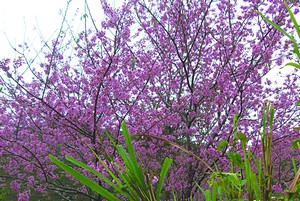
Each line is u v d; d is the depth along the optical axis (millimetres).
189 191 6234
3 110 6137
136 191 1035
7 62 5875
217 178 1195
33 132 6406
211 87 6605
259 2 6664
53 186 6582
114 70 5875
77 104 6211
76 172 955
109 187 5820
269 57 5875
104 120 5891
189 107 6629
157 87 6738
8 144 5965
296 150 6621
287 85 6883
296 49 1069
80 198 7336
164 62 6961
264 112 1146
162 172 1057
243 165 1176
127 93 6066
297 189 986
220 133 6344
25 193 5742
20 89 6270
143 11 7230
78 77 6742
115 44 6039
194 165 6359
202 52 7246
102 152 5773
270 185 1071
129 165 1042
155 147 6422
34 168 6125
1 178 6340
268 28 6648
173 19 7195
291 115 6652
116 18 6133
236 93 6086
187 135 6324
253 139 5871
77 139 6023
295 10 6504
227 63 6688
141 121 5777
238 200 1112
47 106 5965
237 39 6879
